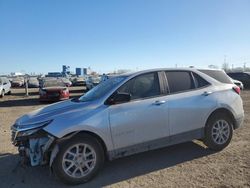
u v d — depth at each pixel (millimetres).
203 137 6238
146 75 5891
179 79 6156
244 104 14352
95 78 29719
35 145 5027
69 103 5828
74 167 5004
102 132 5172
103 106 5312
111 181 5066
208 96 6254
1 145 7594
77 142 5004
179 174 5207
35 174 5531
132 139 5461
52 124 4969
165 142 5809
